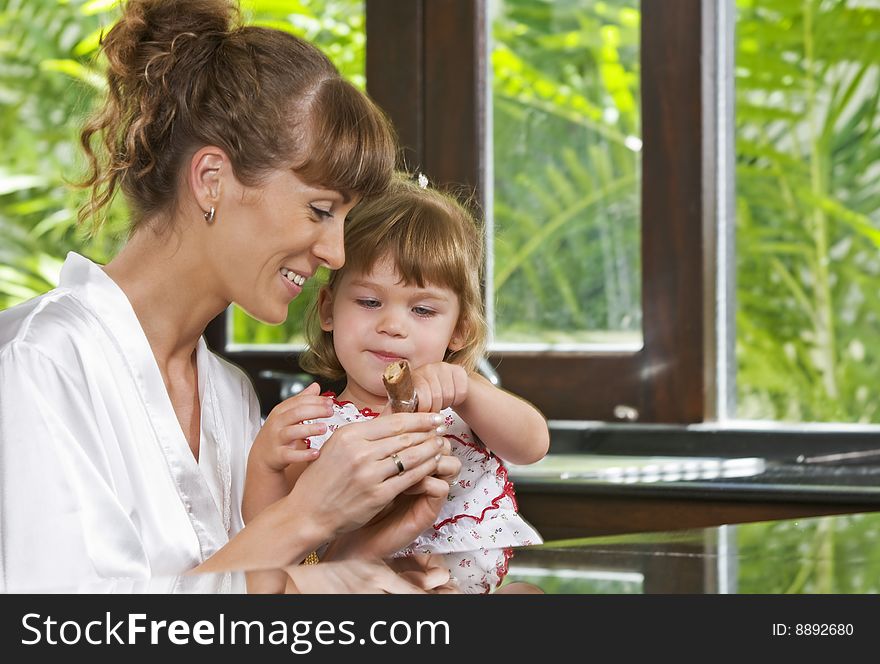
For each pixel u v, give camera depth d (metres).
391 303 1.44
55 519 1.02
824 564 0.65
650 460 2.20
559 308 2.44
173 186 1.19
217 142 1.16
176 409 1.28
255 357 2.65
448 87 2.46
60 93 2.93
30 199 2.94
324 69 1.21
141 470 1.15
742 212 2.38
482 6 2.45
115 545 1.05
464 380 1.32
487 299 2.47
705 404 2.30
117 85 1.21
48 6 2.93
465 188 2.45
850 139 2.32
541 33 2.44
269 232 1.17
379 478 1.08
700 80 2.27
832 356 2.32
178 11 1.21
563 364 2.39
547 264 2.45
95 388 1.12
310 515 1.08
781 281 2.35
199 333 1.30
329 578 0.61
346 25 2.59
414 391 1.20
